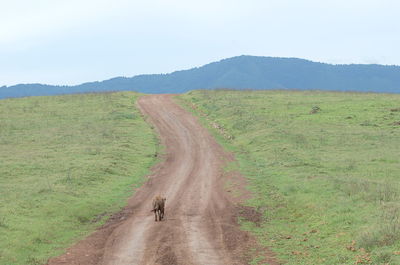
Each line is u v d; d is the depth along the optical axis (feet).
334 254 50.83
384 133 146.00
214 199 90.17
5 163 116.98
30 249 56.44
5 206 74.84
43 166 113.60
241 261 52.06
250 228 67.87
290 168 107.24
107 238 64.34
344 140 137.59
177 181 108.78
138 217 77.71
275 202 82.38
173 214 79.25
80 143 149.38
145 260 53.47
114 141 152.97
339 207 68.18
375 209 63.16
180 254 55.26
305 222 67.41
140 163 128.36
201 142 160.15
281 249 55.93
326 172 98.68
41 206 76.84
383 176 90.53
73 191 89.86
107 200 88.53
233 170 116.67
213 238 62.85
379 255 45.70
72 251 57.57
